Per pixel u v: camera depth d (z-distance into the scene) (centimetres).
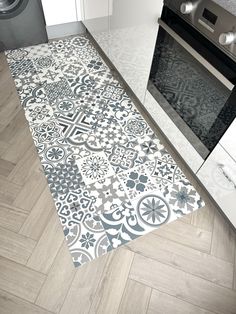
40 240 119
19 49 201
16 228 121
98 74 189
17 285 107
